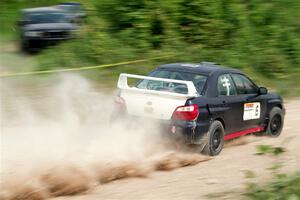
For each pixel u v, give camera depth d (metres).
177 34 44.50
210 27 44.81
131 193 16.75
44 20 46.19
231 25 45.59
